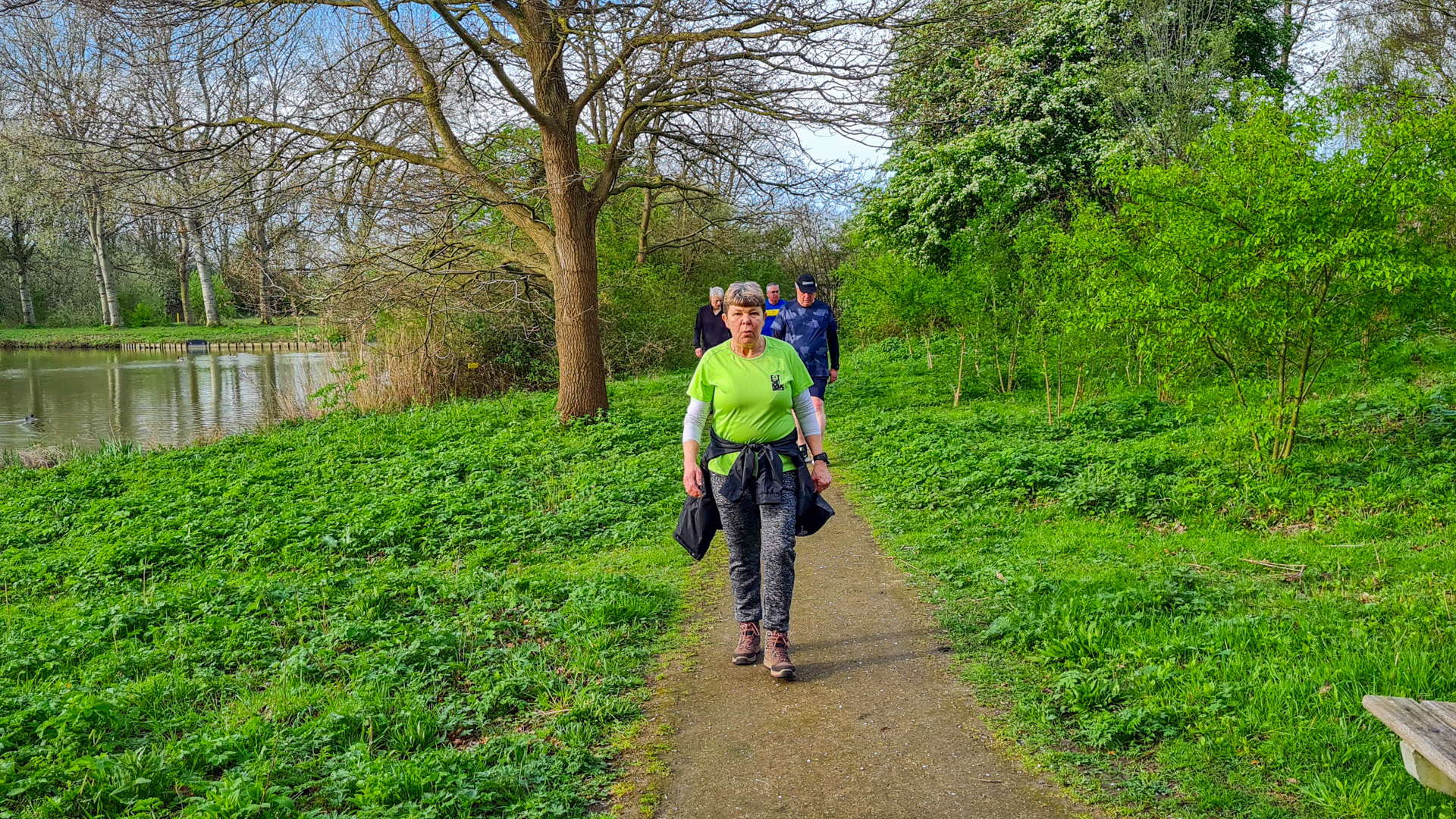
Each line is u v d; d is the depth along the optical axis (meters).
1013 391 14.50
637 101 12.12
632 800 3.25
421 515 8.05
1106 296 8.08
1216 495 6.98
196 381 27.08
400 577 6.24
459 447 11.62
